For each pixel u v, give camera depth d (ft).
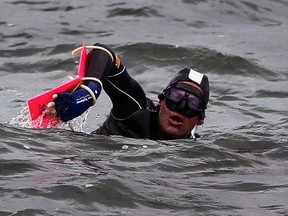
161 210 51.55
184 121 67.41
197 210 52.13
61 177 54.39
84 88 64.69
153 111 68.74
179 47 115.03
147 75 107.86
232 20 139.74
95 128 80.94
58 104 64.23
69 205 50.37
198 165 61.31
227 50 118.52
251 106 94.58
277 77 108.99
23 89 98.02
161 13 137.08
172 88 67.51
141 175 57.36
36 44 116.88
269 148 69.51
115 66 67.15
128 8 137.28
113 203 51.62
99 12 136.56
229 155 64.13
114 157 60.64
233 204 53.78
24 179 53.67
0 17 131.34
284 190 57.31
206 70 110.52
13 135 62.18
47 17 132.67
